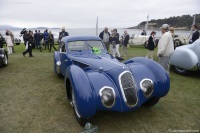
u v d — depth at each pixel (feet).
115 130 10.50
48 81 19.45
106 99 9.86
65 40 16.65
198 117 11.98
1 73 22.82
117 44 32.63
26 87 17.60
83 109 9.43
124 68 10.91
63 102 14.21
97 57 13.85
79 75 10.05
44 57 34.91
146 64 12.34
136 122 11.30
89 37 16.94
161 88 11.48
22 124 11.15
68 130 10.55
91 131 10.14
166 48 18.08
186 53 20.95
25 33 40.55
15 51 45.62
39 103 14.05
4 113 12.48
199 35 26.91
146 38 58.18
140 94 10.92
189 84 18.74
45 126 10.94
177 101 14.48
